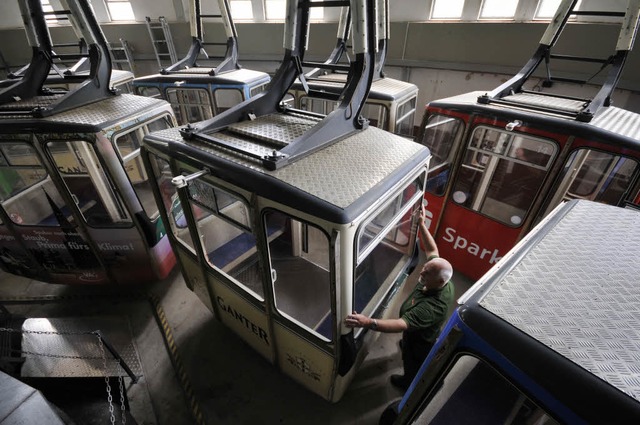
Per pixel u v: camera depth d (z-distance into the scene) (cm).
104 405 250
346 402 303
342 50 567
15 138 302
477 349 117
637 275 129
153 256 386
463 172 427
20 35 1034
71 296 427
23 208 414
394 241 311
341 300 192
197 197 243
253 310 257
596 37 570
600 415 88
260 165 199
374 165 207
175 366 338
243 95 544
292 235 340
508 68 665
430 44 723
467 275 432
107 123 311
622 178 363
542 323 110
